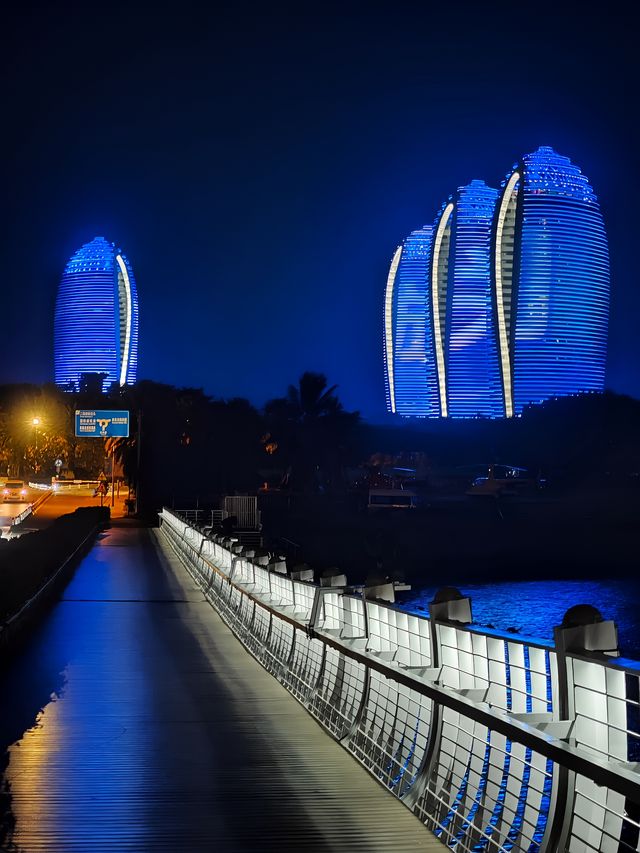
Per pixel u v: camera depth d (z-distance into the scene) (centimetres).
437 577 7344
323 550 8612
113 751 917
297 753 913
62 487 12606
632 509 9444
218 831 671
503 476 12575
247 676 1373
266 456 11412
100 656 1567
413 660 859
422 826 684
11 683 1312
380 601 962
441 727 732
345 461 11300
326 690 1096
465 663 730
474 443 16025
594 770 435
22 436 14800
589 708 521
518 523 8969
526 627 4997
